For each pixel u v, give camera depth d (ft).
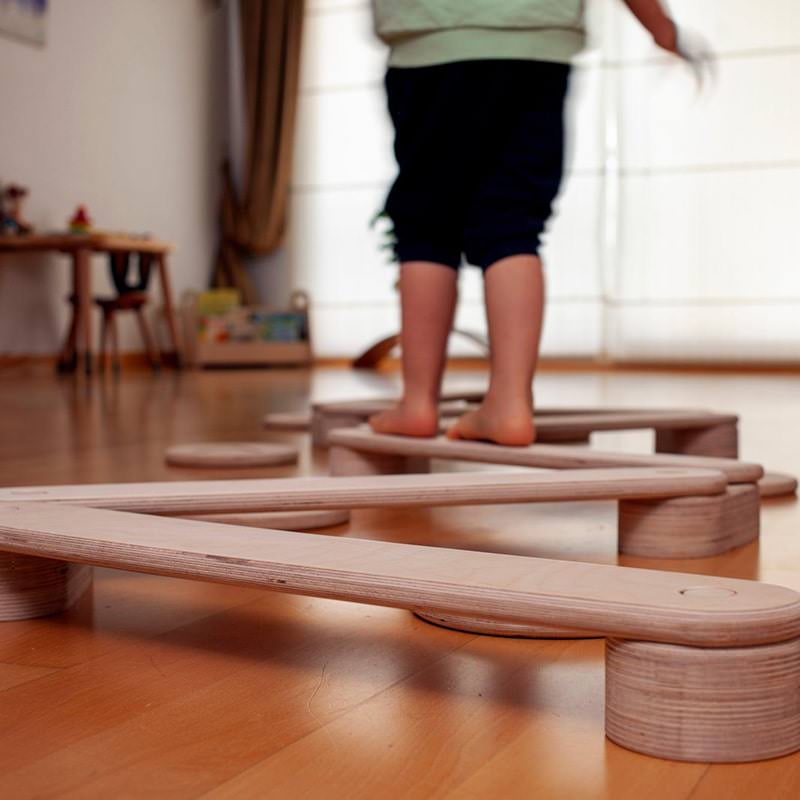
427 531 3.44
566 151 4.00
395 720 1.77
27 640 2.26
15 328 16.40
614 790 1.50
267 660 2.11
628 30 18.53
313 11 21.12
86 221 15.65
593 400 10.03
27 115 16.66
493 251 3.81
